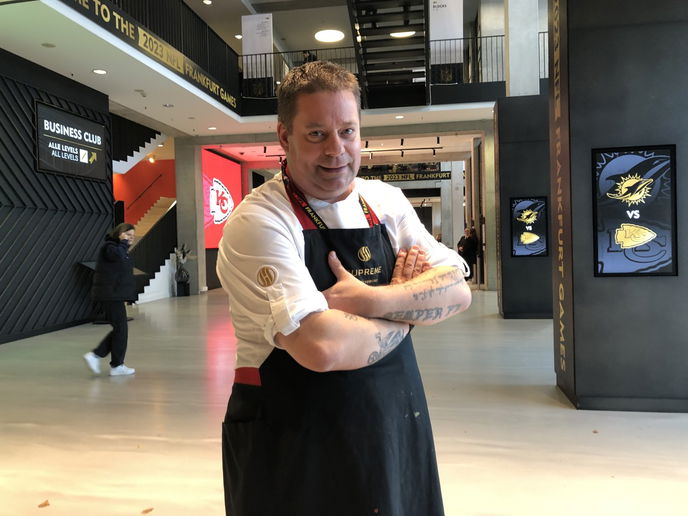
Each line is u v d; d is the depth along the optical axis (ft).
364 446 3.29
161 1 27.66
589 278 12.21
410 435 3.61
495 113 26.55
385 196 3.99
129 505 7.95
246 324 3.40
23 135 23.52
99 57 23.30
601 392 12.12
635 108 12.00
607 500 7.88
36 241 24.26
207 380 15.23
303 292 3.08
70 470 9.22
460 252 46.34
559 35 12.98
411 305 3.41
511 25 29.07
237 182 52.42
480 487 8.33
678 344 11.84
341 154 3.28
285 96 3.34
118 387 14.58
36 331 23.99
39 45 21.76
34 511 7.80
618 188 12.03
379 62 31.63
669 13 11.81
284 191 3.49
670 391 11.88
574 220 12.28
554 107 13.70
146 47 24.26
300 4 39.17
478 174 44.83
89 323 27.61
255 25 36.06
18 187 23.20
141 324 26.25
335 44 47.37
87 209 27.78
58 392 14.14
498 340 20.27
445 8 33.22
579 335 12.23
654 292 11.93
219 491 8.38
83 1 19.72
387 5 26.84
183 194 42.37
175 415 12.15
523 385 14.17
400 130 38.81
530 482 8.50
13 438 10.77
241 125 38.04
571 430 10.81
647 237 11.92
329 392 3.28
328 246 3.48
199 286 42.78
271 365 3.35
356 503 3.26
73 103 26.81
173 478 8.86
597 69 12.12
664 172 11.84
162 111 33.50
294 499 3.26
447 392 13.57
